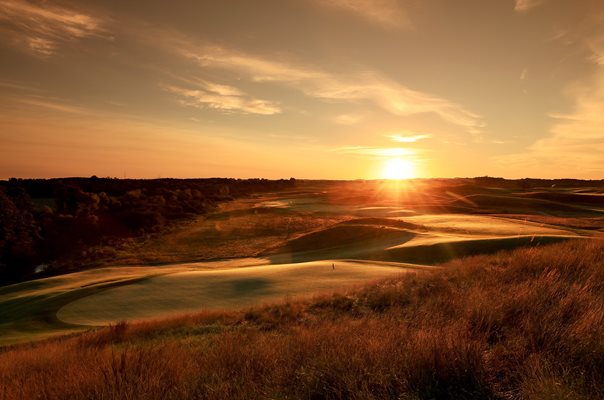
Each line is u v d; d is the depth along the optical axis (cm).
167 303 2303
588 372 386
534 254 1250
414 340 503
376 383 405
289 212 9900
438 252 3516
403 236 4844
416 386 397
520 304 627
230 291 2409
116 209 9025
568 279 873
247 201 13050
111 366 530
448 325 594
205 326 1248
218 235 7425
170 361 562
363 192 15050
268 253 5422
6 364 951
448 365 417
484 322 577
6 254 6234
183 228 8144
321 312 1195
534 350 443
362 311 1097
